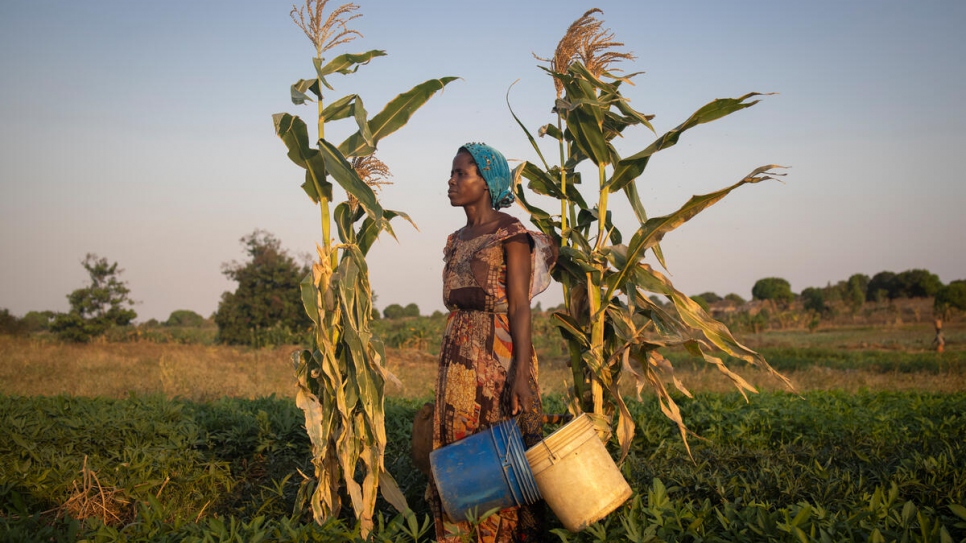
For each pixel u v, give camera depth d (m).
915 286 95.25
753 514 2.77
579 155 4.11
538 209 4.00
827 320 70.31
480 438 3.00
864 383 13.00
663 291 3.51
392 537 2.93
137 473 3.97
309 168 3.32
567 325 3.63
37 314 52.91
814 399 7.21
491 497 2.94
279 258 31.73
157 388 10.65
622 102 3.80
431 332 27.27
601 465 2.89
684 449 4.70
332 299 3.32
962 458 4.06
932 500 3.36
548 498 2.88
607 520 2.88
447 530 2.92
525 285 3.21
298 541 2.73
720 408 5.88
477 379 3.17
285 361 18.52
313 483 3.42
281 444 4.94
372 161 3.49
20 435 4.41
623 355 3.46
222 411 5.70
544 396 6.97
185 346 27.33
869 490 3.61
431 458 3.02
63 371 13.83
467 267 3.24
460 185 3.36
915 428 5.57
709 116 3.33
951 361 19.00
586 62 3.86
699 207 3.27
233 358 19.77
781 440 5.02
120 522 3.64
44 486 3.69
